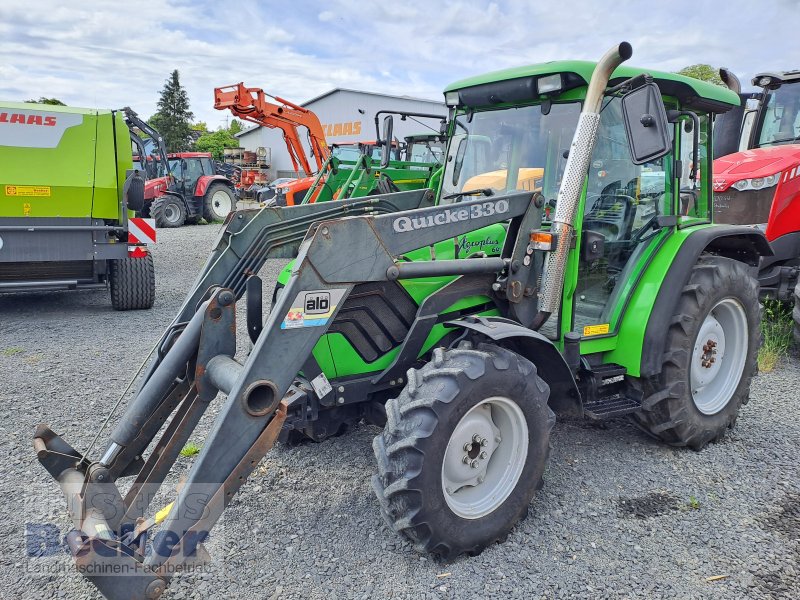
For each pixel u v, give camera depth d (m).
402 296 3.15
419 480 2.56
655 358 3.57
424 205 4.06
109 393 4.64
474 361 2.74
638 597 2.56
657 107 2.79
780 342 5.86
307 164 13.25
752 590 2.61
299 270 2.52
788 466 3.69
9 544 2.85
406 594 2.55
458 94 3.78
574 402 3.26
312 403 2.99
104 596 2.36
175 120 57.09
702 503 3.27
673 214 3.99
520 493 2.91
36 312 7.48
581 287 3.57
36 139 6.57
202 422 4.13
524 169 3.54
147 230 7.37
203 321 2.74
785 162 6.09
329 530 2.98
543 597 2.55
